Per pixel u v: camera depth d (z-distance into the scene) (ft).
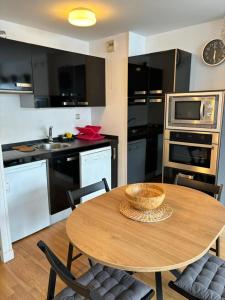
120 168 11.59
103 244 3.71
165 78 9.00
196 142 8.20
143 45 10.84
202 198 5.47
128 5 7.33
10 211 7.46
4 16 8.09
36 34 9.50
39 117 10.14
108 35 10.55
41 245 3.45
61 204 9.12
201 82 9.49
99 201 5.34
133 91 10.23
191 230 4.10
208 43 8.87
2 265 6.68
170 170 9.14
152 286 5.77
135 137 10.57
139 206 4.64
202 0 7.04
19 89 8.07
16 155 7.78
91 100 10.79
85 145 9.80
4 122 8.98
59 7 7.38
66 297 3.83
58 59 9.15
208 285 3.96
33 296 5.61
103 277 4.25
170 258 3.37
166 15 8.23
